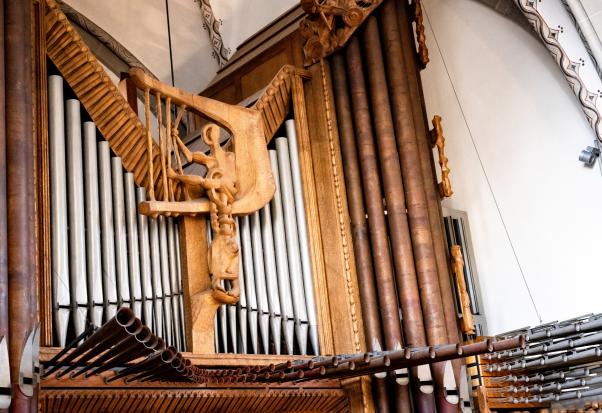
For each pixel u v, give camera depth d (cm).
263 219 819
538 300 948
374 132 878
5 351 584
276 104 873
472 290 979
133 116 767
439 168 1049
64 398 639
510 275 973
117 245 727
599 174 918
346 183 857
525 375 774
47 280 667
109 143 755
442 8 1076
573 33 926
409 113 879
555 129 962
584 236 921
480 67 1034
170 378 673
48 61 742
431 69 1077
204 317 737
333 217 843
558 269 938
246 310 776
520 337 600
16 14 682
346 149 865
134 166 762
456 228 1002
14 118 652
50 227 694
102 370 634
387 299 816
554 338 709
